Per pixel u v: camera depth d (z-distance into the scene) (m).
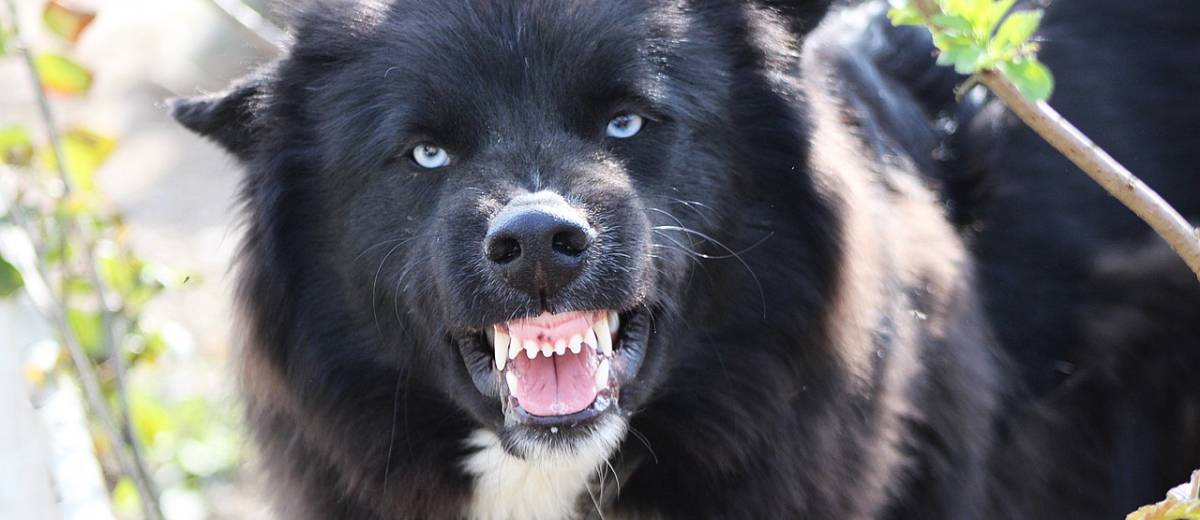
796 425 6.22
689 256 5.96
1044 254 7.55
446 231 5.62
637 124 5.88
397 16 6.09
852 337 6.13
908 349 6.34
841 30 8.25
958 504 6.65
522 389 5.71
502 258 5.34
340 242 6.20
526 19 5.83
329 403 6.38
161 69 15.86
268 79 6.43
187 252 14.21
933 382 6.60
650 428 6.21
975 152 7.65
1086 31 7.88
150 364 9.62
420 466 6.41
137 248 13.45
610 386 5.73
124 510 9.21
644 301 5.76
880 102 7.32
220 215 15.00
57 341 8.86
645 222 5.66
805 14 6.37
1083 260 7.51
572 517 6.43
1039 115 3.68
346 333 6.33
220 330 12.54
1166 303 7.38
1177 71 7.77
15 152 8.66
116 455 8.77
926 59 7.91
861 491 6.20
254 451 6.79
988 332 7.23
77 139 8.84
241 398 6.78
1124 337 7.42
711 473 6.28
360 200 6.08
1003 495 7.21
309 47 6.30
